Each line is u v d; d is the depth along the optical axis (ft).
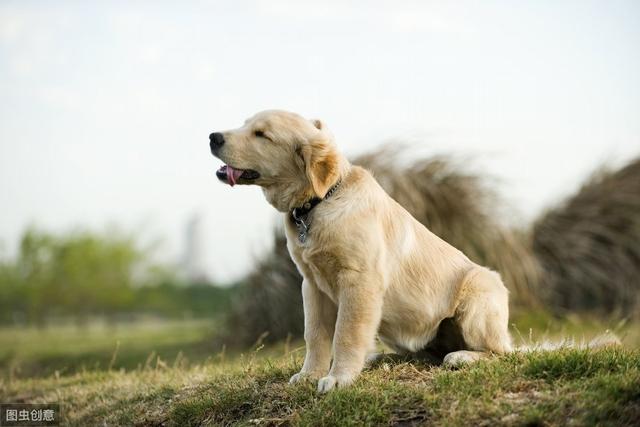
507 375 17.42
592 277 49.42
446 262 21.17
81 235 80.84
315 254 19.24
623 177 52.95
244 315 42.80
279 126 19.84
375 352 23.80
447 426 15.51
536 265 46.83
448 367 19.24
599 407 14.90
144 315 82.43
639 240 49.83
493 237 43.09
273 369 21.50
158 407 21.67
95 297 79.77
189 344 45.47
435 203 41.47
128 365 39.14
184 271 100.83
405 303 20.27
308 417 17.12
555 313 46.65
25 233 78.33
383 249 19.47
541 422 15.02
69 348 48.34
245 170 19.94
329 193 19.54
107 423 21.94
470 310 20.58
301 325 41.04
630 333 38.01
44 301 78.54
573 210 51.13
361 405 17.02
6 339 59.67
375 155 41.29
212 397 20.08
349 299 18.92
